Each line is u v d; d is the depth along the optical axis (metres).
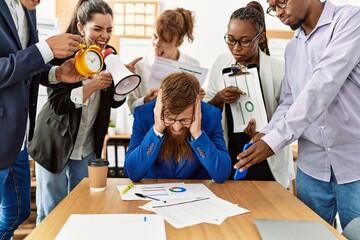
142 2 3.38
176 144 1.41
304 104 1.19
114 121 3.30
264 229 0.89
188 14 1.98
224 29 3.41
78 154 1.87
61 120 1.75
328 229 0.91
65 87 1.71
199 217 0.99
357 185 1.30
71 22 1.86
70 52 1.32
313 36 1.38
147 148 1.33
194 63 2.15
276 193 1.25
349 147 1.31
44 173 1.85
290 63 1.52
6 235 1.75
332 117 1.31
